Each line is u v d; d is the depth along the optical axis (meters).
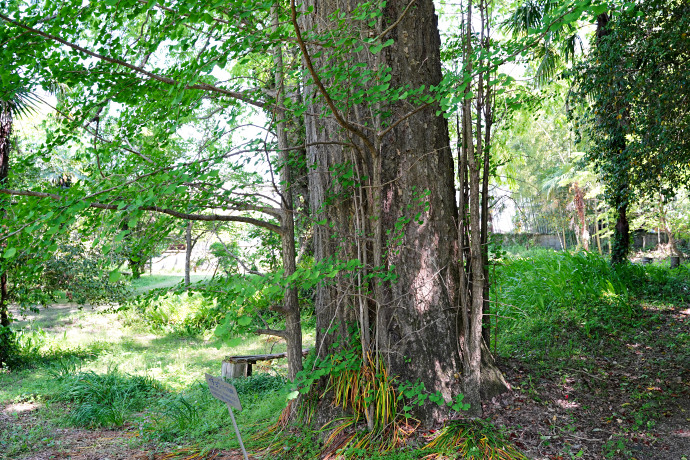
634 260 17.78
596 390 5.14
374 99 3.78
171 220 3.68
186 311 12.51
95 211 3.16
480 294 4.69
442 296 4.76
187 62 3.14
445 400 4.57
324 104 4.40
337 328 4.87
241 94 3.85
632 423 4.49
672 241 16.77
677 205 18.38
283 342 10.05
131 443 5.16
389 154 4.79
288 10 3.83
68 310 15.09
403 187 4.76
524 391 4.98
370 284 4.85
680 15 7.13
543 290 8.84
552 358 6.01
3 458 4.87
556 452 4.03
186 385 7.34
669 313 8.14
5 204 3.10
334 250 4.94
